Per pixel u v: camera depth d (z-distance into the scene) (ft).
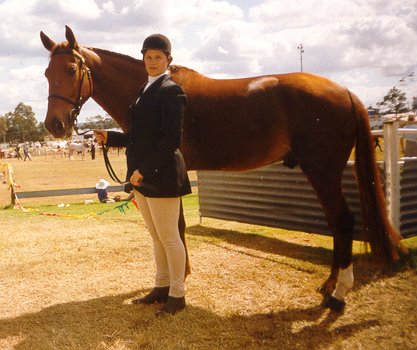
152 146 9.71
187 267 11.76
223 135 11.24
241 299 11.37
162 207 9.95
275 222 17.87
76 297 11.94
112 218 23.79
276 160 11.88
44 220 23.52
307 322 9.94
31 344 9.32
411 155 19.10
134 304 11.27
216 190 20.36
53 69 11.37
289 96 11.05
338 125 10.89
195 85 11.39
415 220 15.15
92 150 99.91
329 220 11.16
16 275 13.91
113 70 12.01
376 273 12.66
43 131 322.34
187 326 9.82
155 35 9.64
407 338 9.01
